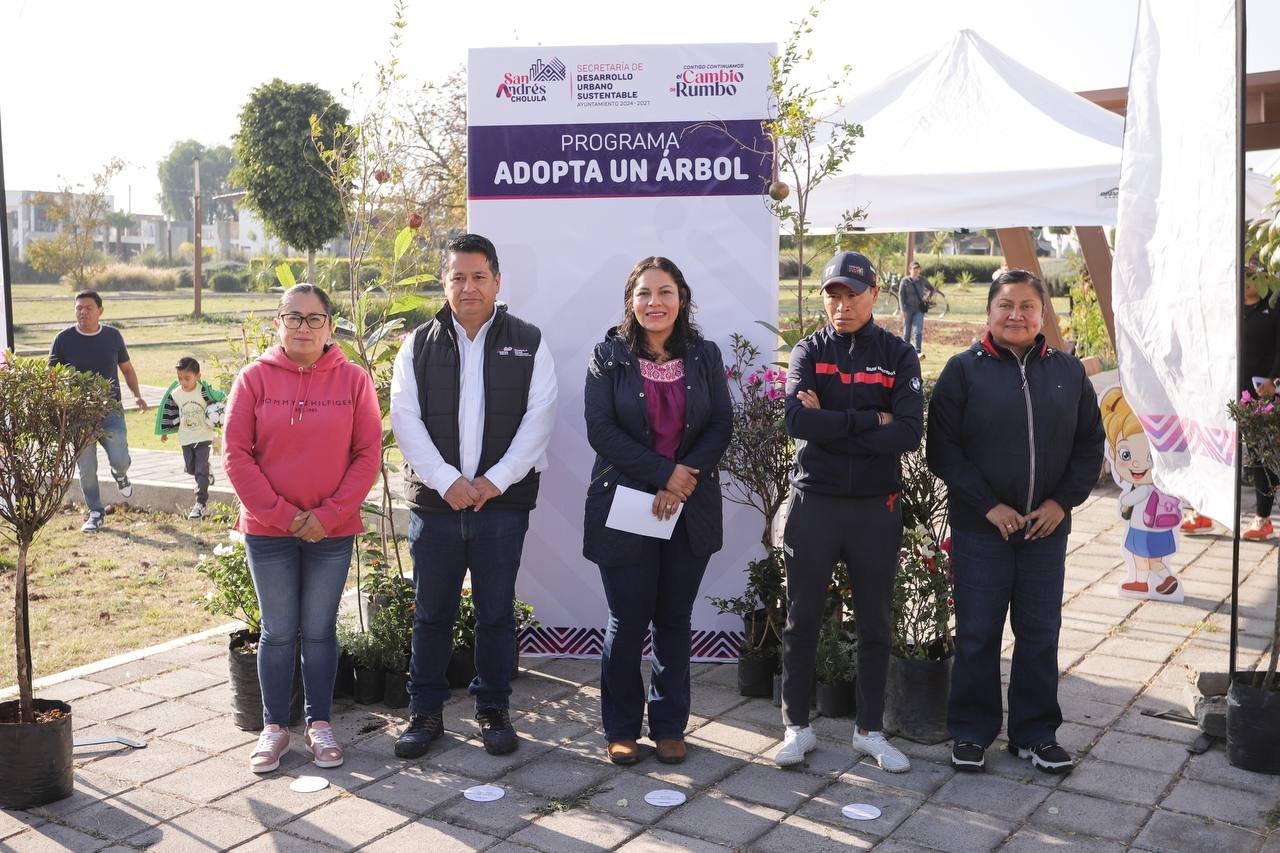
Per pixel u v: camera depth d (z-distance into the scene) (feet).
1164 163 14.25
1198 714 14.30
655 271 13.16
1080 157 25.90
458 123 32.63
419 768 13.43
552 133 16.78
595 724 14.88
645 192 16.72
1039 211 25.48
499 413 13.73
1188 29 13.76
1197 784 12.77
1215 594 20.80
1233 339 13.38
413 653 14.10
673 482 12.82
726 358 16.87
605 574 13.41
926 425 13.99
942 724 14.12
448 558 13.79
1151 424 14.69
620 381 13.25
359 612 16.52
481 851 11.34
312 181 98.48
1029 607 13.34
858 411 12.55
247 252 171.12
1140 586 20.49
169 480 32.30
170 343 84.89
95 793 12.68
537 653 17.63
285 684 13.57
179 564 24.29
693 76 16.53
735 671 16.97
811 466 12.96
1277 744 12.92
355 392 13.58
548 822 11.98
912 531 14.57
